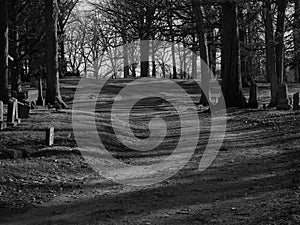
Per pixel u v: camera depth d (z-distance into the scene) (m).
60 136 14.00
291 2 29.30
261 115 22.38
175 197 8.31
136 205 7.86
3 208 7.95
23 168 10.39
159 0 33.44
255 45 36.31
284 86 24.70
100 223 6.87
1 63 26.08
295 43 31.36
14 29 36.69
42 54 41.22
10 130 14.90
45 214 7.58
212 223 6.56
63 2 50.00
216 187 8.95
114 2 59.94
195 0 27.41
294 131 16.52
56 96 25.77
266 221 6.44
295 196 7.66
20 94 25.30
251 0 25.78
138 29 37.19
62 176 10.33
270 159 11.70
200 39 30.42
